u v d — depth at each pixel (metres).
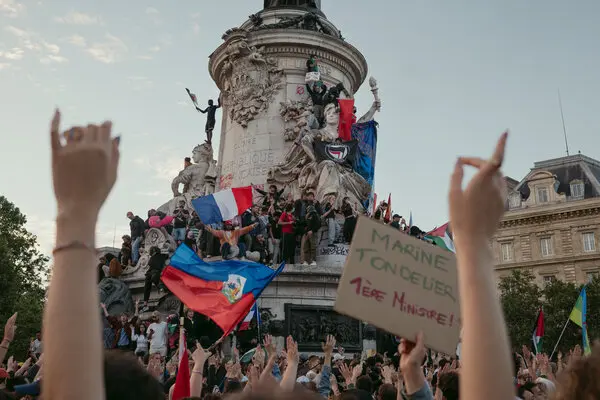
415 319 3.37
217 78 32.50
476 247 2.24
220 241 21.33
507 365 2.17
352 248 3.41
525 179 79.88
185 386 7.18
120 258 26.41
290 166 27.02
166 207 31.50
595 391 2.33
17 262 54.62
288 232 22.11
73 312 2.07
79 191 2.06
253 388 1.89
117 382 2.67
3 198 56.09
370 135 29.05
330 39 29.98
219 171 30.70
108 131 2.10
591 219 73.50
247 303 11.37
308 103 28.81
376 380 12.05
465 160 2.35
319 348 20.22
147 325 19.14
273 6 33.09
